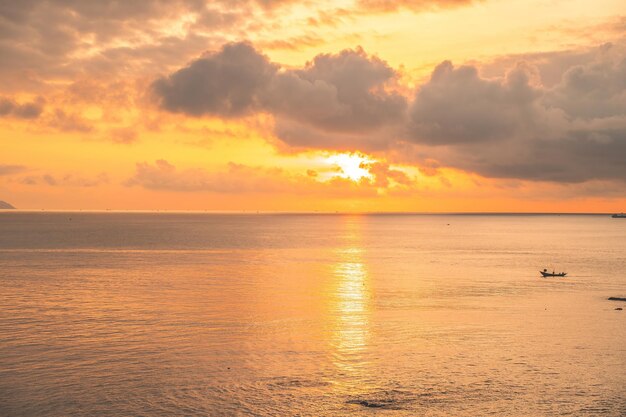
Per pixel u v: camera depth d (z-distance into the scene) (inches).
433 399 1503.4
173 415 1396.4
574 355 1887.3
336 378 1651.1
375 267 4500.5
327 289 3255.4
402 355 1877.5
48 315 2439.7
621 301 2915.8
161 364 1763.0
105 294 3002.0
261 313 2527.1
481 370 1728.6
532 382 1630.2
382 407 1449.3
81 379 1625.2
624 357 1867.6
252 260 4982.8
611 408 1453.0
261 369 1723.7
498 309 2669.8
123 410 1421.0
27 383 1590.8
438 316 2491.4
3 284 3348.9
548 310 2652.6
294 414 1403.8
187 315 2465.6
